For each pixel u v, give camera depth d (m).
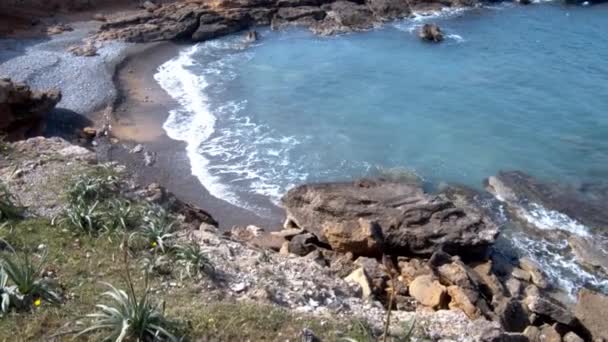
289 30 51.66
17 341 10.21
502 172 28.47
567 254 23.02
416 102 36.91
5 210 14.51
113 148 31.34
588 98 36.94
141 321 10.41
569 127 33.25
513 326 17.73
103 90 37.56
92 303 11.41
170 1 55.69
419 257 21.67
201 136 32.94
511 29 51.47
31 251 13.13
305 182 28.44
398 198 23.41
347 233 21.16
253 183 28.36
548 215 25.38
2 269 11.42
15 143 19.38
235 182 28.42
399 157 30.61
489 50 46.12
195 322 11.11
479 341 12.73
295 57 45.34
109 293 11.05
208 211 25.95
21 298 11.02
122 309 10.70
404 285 18.73
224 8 52.75
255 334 11.12
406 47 47.09
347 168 29.66
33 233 13.93
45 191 16.17
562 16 55.34
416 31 50.94
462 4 57.91
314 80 40.72
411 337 11.93
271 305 12.34
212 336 10.88
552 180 28.14
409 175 28.53
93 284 12.13
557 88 38.56
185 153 31.09
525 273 21.47
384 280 18.77
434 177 28.73
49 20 50.16
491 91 38.28
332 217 22.95
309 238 21.88
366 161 30.28
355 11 53.28
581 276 21.83
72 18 51.38
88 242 13.77
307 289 14.25
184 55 45.88
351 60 44.47
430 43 47.97
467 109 35.72
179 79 41.12
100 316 10.58
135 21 49.66
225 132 33.41
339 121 34.56
